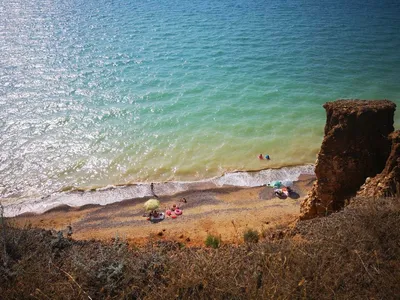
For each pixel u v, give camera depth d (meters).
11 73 43.09
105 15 70.56
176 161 28.27
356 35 58.31
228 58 48.00
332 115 15.23
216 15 68.94
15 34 58.59
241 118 33.81
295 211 22.97
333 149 15.19
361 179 15.37
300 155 28.88
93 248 11.56
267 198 24.59
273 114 34.47
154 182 26.25
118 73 43.44
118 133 31.56
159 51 50.53
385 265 9.20
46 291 9.20
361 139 14.85
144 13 71.38
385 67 46.31
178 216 22.98
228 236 20.31
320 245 10.17
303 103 36.72
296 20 66.00
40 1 86.19
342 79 42.72
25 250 11.04
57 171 27.20
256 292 8.64
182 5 77.38
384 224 10.47
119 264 9.89
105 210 23.78
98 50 51.03
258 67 45.31
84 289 9.27
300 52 50.56
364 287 8.81
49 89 39.25
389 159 13.65
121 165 27.88
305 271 9.13
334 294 8.48
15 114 34.12
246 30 59.84
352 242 10.01
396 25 63.88
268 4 77.81
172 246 13.52
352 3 79.06
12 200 24.59
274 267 9.26
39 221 22.84
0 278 9.66
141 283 9.53
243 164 27.97
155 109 35.38
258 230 19.97
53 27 62.84
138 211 23.58
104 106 35.91
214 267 9.41
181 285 9.09
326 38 56.62
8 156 28.50
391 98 38.59
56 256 11.20
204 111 34.97
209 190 25.45
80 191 25.47
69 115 34.19
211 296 8.75
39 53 49.88
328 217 12.59
